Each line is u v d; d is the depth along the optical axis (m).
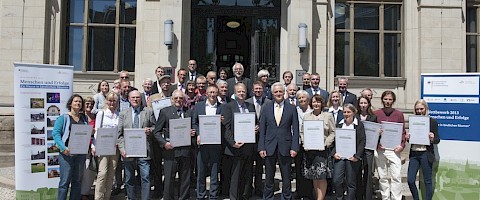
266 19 14.08
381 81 13.88
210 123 8.28
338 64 13.95
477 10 14.44
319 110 8.43
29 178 8.05
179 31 12.75
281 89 8.34
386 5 14.21
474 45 14.42
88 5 13.48
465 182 8.38
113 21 13.55
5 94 12.68
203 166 8.52
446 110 8.50
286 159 8.30
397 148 8.27
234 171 8.52
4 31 12.80
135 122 8.36
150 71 13.01
